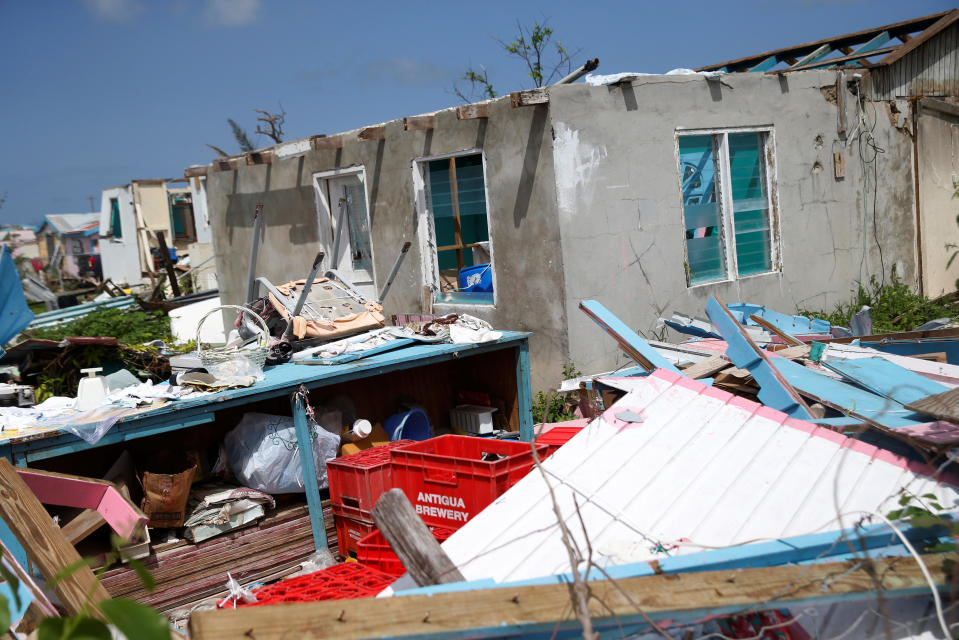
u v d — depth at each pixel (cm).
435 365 745
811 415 434
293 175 1075
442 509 468
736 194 921
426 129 878
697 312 873
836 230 1020
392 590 307
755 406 399
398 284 961
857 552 298
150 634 157
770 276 947
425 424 662
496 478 438
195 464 546
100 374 710
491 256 837
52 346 696
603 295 792
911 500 332
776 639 292
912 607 299
